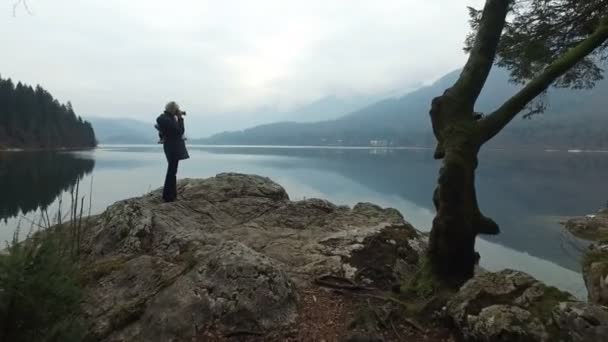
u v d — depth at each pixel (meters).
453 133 4.48
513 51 6.52
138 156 76.88
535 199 25.81
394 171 47.81
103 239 6.59
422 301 4.36
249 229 7.39
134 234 6.47
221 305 4.14
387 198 24.52
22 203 19.52
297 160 69.56
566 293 3.58
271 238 6.86
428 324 4.00
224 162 58.56
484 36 4.66
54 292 3.10
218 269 4.46
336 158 80.50
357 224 7.68
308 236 6.97
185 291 4.35
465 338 3.61
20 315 2.89
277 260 5.78
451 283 4.44
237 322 4.06
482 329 3.42
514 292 3.70
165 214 7.29
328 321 4.20
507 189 31.03
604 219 16.22
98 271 5.29
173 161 8.21
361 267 5.54
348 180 35.41
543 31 6.34
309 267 5.51
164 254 6.01
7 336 2.84
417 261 6.15
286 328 4.07
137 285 4.86
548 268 11.20
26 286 2.89
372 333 3.67
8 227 13.27
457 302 3.85
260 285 4.31
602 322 2.97
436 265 4.55
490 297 3.72
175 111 8.22
